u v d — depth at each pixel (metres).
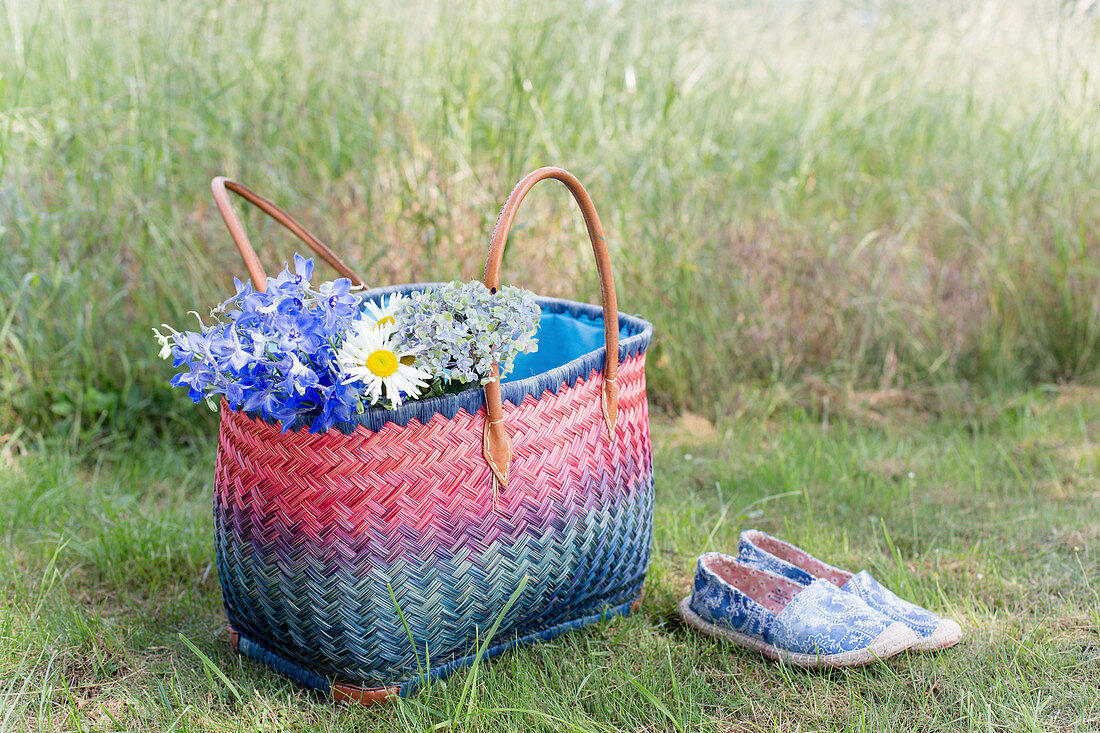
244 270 3.23
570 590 1.86
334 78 3.56
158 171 3.20
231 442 1.70
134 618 2.05
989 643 1.91
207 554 2.36
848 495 2.77
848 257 3.80
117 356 3.21
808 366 3.74
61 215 3.02
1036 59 4.29
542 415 1.72
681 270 3.43
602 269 1.77
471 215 3.35
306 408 1.54
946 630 1.87
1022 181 3.76
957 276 3.79
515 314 1.61
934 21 4.26
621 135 3.62
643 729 1.67
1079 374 3.75
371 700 1.69
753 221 3.79
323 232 3.30
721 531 2.53
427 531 1.62
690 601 2.02
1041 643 1.91
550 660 1.84
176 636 1.99
